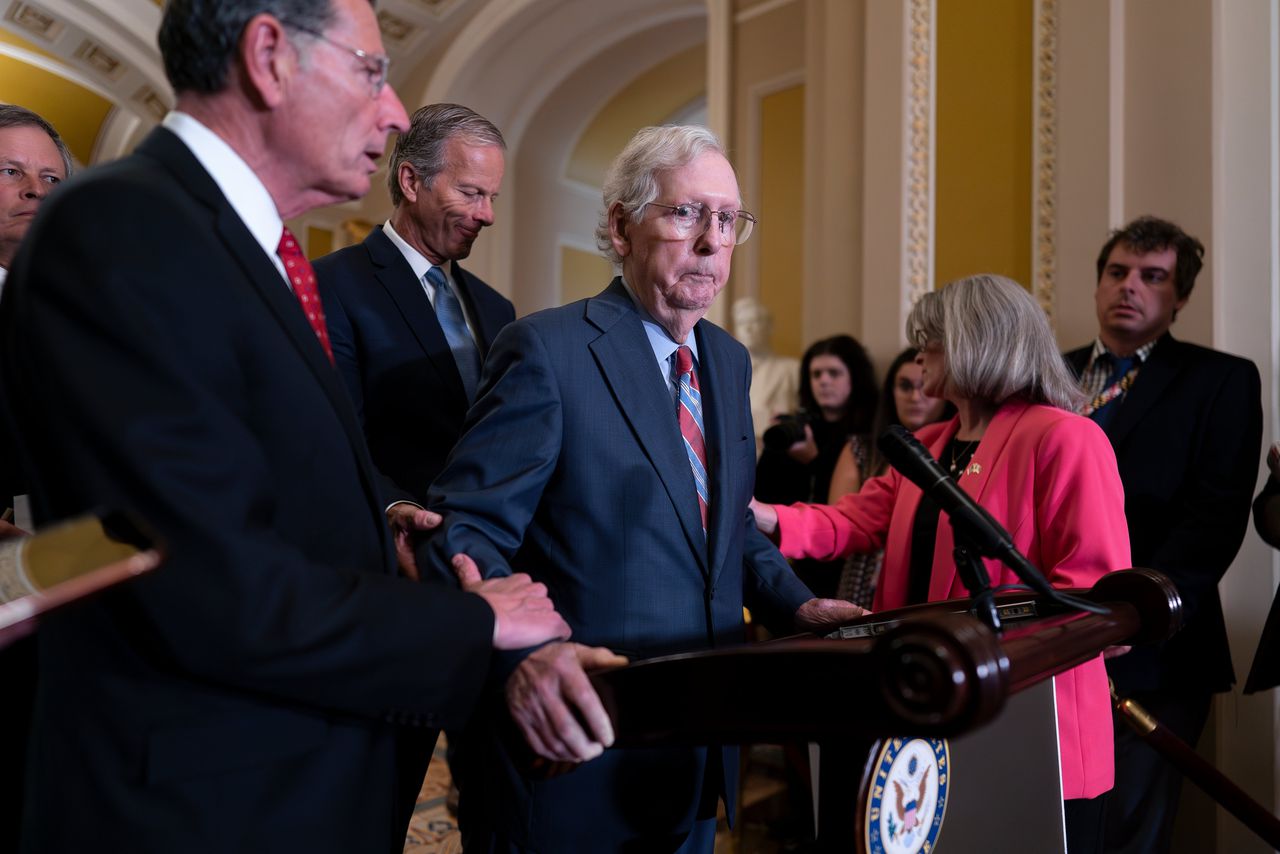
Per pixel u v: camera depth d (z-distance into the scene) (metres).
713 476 1.61
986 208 3.64
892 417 3.38
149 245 0.96
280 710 1.04
